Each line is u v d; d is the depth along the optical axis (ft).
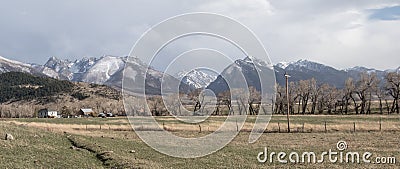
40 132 143.74
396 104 402.93
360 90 416.46
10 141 108.99
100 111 495.82
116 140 138.82
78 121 285.43
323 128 187.93
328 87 445.78
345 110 428.56
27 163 81.61
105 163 87.15
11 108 519.19
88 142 125.59
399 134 159.53
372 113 411.13
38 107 571.69
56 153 97.35
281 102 351.67
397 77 397.80
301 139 146.51
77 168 80.18
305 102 440.04
